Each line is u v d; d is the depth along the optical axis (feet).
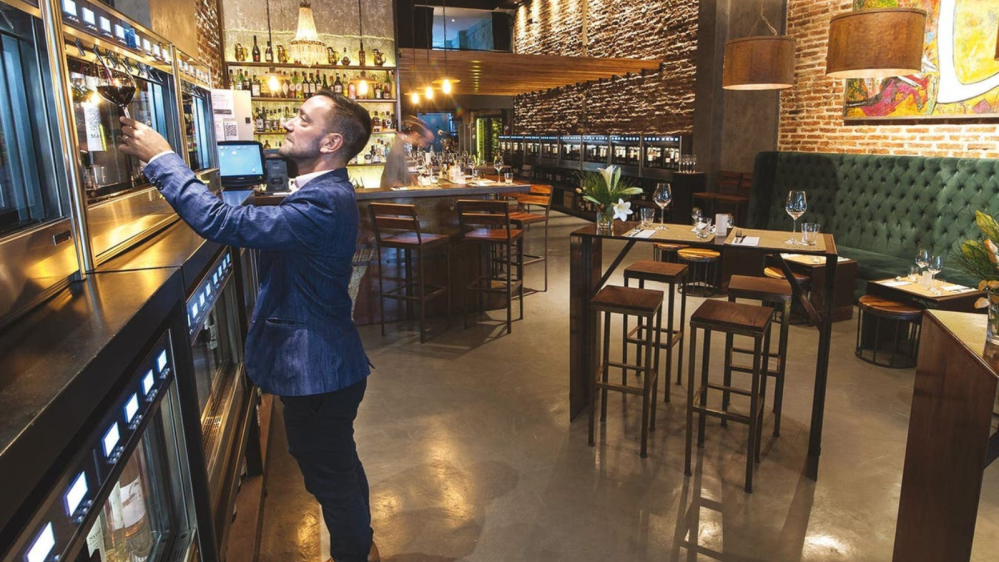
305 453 6.80
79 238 4.87
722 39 27.22
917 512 6.72
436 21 56.24
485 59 29.86
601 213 11.52
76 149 4.83
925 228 18.56
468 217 16.92
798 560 7.80
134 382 3.95
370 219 18.01
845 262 17.70
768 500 9.11
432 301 18.94
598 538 8.27
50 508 2.68
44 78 4.61
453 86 41.16
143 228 6.51
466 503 9.10
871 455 10.36
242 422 8.20
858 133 21.84
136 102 6.88
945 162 17.99
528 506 9.02
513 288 21.52
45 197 4.62
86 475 3.08
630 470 9.98
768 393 12.86
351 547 7.26
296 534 8.52
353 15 26.37
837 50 11.85
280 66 24.59
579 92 40.42
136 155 5.27
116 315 3.90
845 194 21.49
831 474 9.78
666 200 12.38
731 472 9.88
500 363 14.90
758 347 9.04
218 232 5.31
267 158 15.55
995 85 17.21
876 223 20.27
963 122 18.35
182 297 5.17
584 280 11.79
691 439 9.74
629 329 17.17
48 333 3.59
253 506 8.36
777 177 24.40
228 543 7.48
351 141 6.28
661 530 8.42
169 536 5.03
